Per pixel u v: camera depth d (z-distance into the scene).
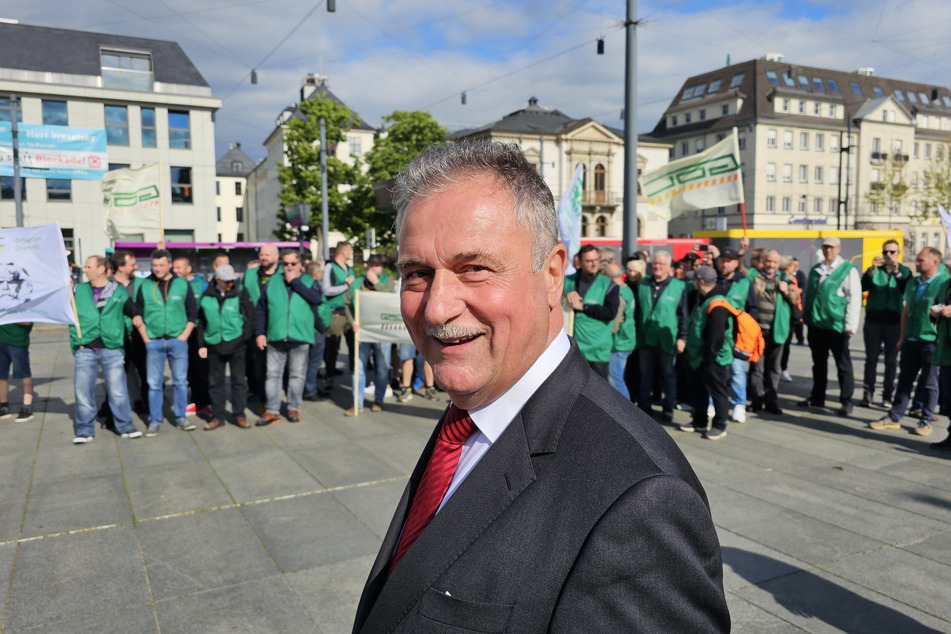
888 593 3.30
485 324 0.91
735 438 6.16
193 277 8.54
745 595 3.29
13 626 3.06
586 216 49.19
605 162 49.53
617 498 0.79
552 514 0.83
